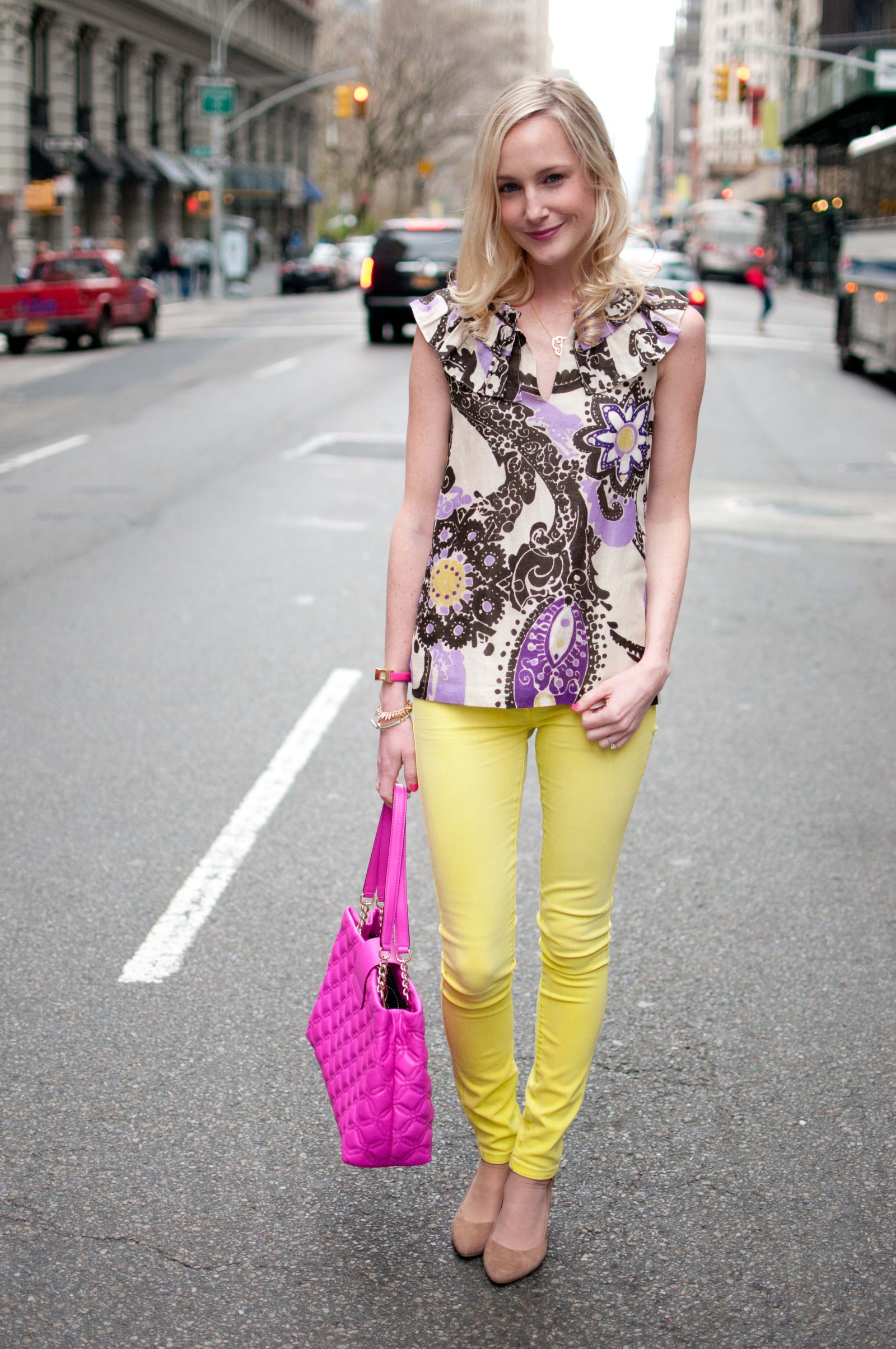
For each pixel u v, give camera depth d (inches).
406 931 95.3
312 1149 114.2
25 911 156.6
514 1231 99.0
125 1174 110.0
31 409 653.3
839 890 167.2
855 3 2281.0
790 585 332.5
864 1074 127.0
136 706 231.6
